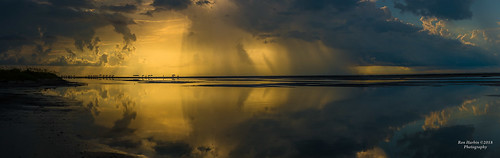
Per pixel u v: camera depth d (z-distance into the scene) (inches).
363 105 919.7
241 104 943.7
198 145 402.9
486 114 716.0
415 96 1267.2
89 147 366.0
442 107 863.1
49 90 1547.7
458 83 2714.1
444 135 480.1
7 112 637.9
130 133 469.4
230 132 493.7
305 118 652.1
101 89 1828.2
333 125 564.1
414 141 439.2
